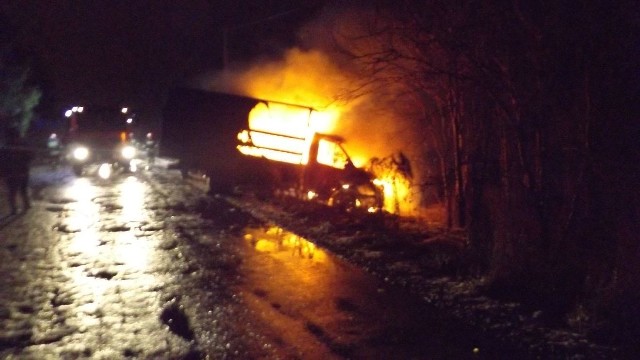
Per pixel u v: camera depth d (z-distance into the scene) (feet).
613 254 32.55
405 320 31.07
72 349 26.37
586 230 34.94
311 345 27.27
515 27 36.04
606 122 35.45
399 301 34.35
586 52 34.30
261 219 61.52
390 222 58.80
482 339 28.63
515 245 35.94
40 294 34.40
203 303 32.96
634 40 34.37
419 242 49.83
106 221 58.75
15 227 55.52
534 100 36.55
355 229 55.06
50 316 30.68
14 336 27.91
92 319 30.25
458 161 54.70
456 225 57.72
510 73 36.81
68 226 55.98
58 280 37.37
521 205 36.83
